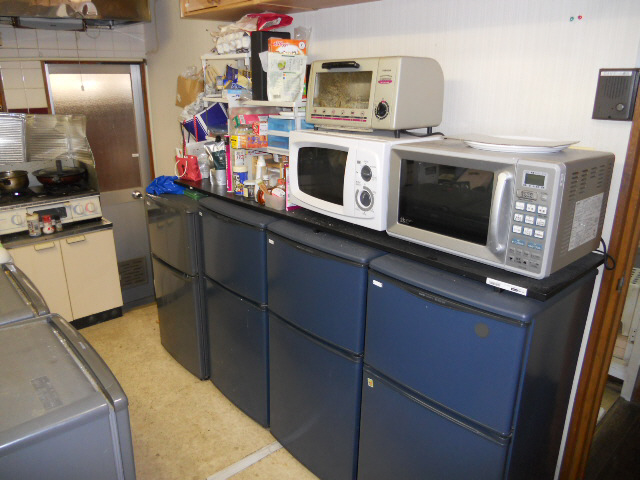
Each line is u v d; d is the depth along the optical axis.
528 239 1.25
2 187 3.03
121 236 3.86
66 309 3.17
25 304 1.39
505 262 1.31
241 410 2.49
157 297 2.95
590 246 1.45
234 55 2.39
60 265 3.07
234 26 2.34
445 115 1.92
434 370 1.43
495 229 1.29
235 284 2.23
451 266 1.42
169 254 2.65
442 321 1.37
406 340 1.49
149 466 2.12
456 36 1.81
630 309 2.59
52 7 2.77
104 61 3.54
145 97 3.83
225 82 2.47
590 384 1.72
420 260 1.50
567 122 1.58
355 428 1.79
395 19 2.01
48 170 3.24
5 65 3.13
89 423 0.98
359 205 1.68
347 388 1.77
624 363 2.63
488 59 1.74
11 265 1.67
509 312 1.22
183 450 2.22
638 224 1.56
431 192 1.47
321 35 2.35
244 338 2.27
